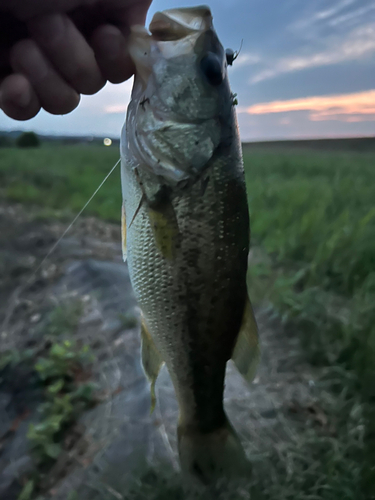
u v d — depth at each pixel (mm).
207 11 178
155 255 178
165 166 172
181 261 177
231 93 184
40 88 151
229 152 178
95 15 157
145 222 177
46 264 629
